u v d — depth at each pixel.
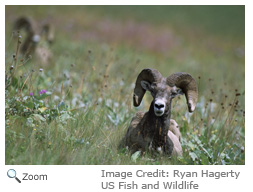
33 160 18.12
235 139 26.03
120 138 22.69
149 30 88.25
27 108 21.53
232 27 114.25
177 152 21.28
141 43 74.50
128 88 32.56
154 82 19.92
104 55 46.38
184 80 20.12
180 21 109.94
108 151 20.44
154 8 117.12
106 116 25.38
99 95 29.83
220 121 27.42
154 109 18.92
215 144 23.80
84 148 19.81
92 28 77.44
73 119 22.27
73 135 21.19
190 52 78.81
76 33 68.88
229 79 50.44
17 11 77.62
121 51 61.81
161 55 69.50
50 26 44.53
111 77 34.28
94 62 41.06
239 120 29.97
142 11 111.38
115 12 103.00
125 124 24.20
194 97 20.52
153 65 54.59
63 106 23.19
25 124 20.62
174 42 83.38
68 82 30.50
